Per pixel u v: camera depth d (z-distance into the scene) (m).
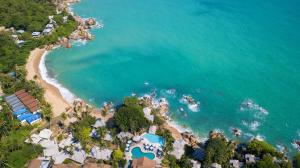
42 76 149.75
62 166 97.06
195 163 99.56
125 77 151.00
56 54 168.88
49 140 109.06
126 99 125.38
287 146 111.06
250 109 129.12
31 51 169.38
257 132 117.44
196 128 119.81
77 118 121.44
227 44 178.62
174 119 123.88
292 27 195.00
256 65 158.00
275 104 131.38
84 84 145.62
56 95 136.50
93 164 96.44
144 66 159.62
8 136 109.56
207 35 189.75
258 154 101.88
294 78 147.12
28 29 182.88
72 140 109.31
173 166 99.25
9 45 163.75
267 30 192.62
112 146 108.19
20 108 122.69
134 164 96.94
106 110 125.94
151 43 181.75
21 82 137.00
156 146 106.69
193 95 137.75
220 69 155.62
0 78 139.38
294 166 99.69
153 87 143.38
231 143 108.06
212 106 131.00
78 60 164.50
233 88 141.75
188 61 163.12
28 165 97.88
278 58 162.88
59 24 192.62
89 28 198.38
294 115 125.31
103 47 177.25
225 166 98.12
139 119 111.75
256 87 142.00
